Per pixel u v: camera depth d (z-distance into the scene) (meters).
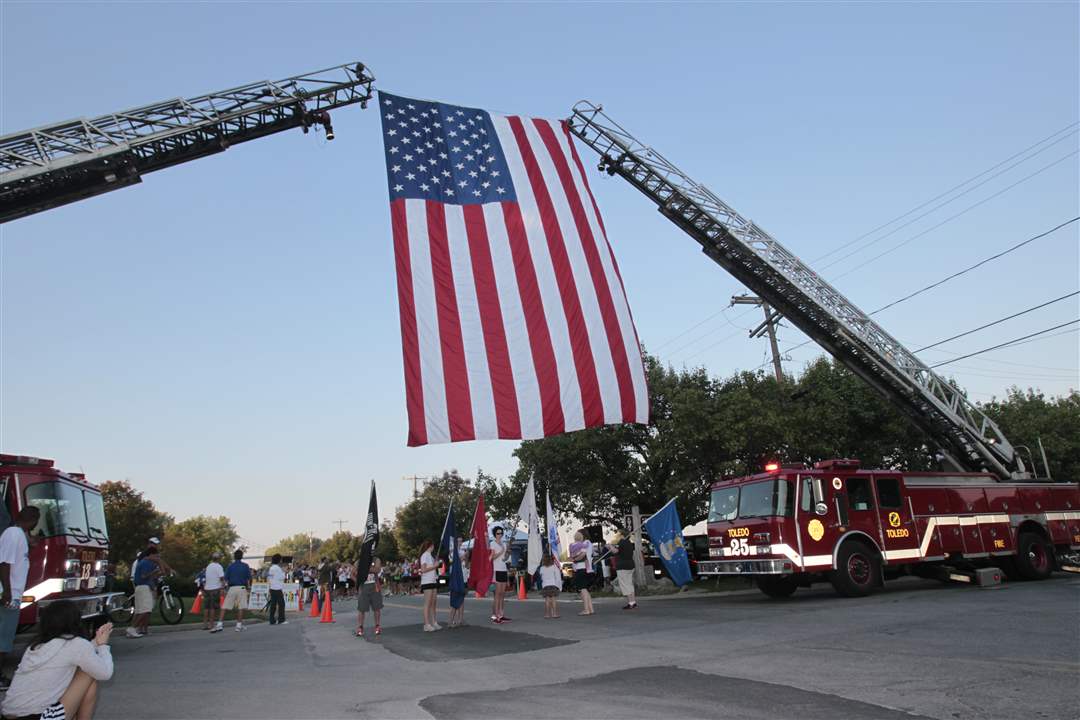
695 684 7.63
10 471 11.27
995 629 10.45
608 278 17.25
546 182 17.67
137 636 16.03
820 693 6.90
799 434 27.08
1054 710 5.93
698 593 22.88
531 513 18.47
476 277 15.88
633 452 30.06
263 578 30.61
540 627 14.55
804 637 10.73
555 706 6.76
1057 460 35.69
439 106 17.64
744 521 17.17
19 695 5.24
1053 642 9.12
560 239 17.11
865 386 28.72
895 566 18.12
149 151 21.70
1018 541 19.81
